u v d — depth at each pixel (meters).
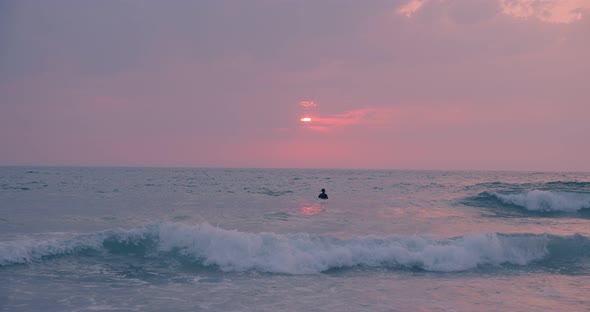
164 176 68.56
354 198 30.09
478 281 11.04
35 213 20.69
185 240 13.30
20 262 11.89
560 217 22.38
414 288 10.34
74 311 8.40
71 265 11.90
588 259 12.84
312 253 12.52
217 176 72.12
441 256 12.66
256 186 43.09
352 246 12.96
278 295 9.66
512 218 21.62
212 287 10.27
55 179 52.19
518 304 9.13
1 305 8.67
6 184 40.62
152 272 11.50
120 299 9.23
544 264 12.64
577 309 8.84
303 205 25.56
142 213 21.23
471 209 24.53
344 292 9.95
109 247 13.17
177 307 8.73
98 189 36.00
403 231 16.75
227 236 13.08
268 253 12.53
